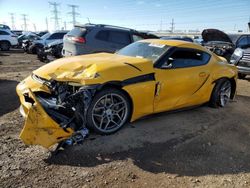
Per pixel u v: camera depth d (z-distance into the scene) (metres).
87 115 3.86
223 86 5.85
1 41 21.67
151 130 4.47
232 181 3.18
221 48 12.28
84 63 4.21
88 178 3.08
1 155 3.46
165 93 4.61
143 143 3.98
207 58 5.51
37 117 3.37
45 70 4.21
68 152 3.58
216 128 4.76
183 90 4.92
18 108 5.29
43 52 13.35
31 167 3.22
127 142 3.97
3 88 7.01
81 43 9.07
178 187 3.02
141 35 10.05
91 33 9.13
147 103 4.41
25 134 3.33
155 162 3.49
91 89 3.74
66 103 3.72
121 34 9.60
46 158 3.43
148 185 3.02
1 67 11.45
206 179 3.19
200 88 5.29
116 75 3.97
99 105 3.99
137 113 4.35
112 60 4.41
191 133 4.47
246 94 7.62
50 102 3.86
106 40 9.32
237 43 12.09
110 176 3.14
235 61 9.40
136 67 4.26
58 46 12.95
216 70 5.57
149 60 4.52
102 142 3.91
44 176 3.07
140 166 3.38
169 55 4.75
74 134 3.67
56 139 3.45
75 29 9.54
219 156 3.76
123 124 4.28
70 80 3.75
